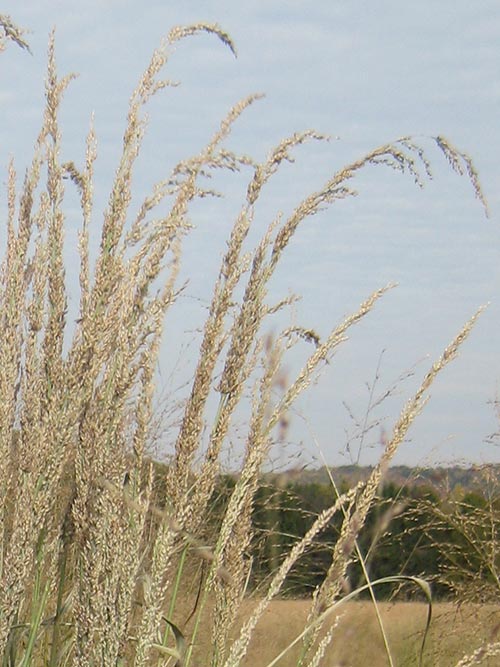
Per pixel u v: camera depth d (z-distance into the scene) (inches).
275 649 184.9
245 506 92.4
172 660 95.5
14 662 94.4
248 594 197.2
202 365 88.9
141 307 89.8
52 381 91.0
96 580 84.4
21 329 95.5
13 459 97.5
